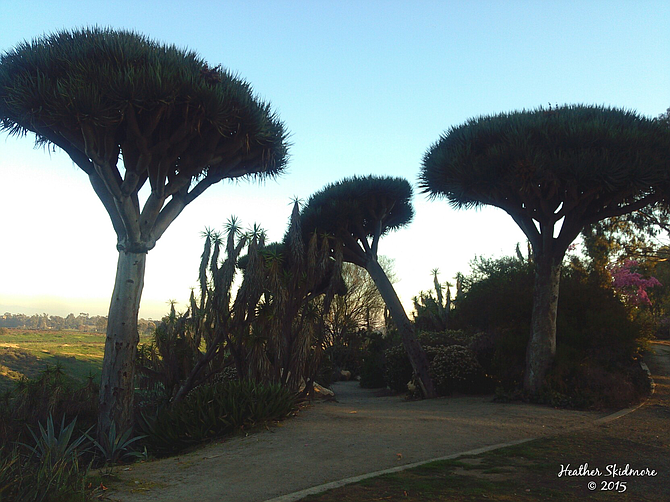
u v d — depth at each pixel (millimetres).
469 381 16344
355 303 38781
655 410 11438
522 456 7043
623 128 12430
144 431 10688
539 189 12234
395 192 18828
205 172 12516
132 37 11000
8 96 9938
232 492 5570
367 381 25047
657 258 23391
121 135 11109
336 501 4977
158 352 14852
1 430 10336
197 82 10461
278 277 13047
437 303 27156
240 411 9703
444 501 4980
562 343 13875
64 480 5117
